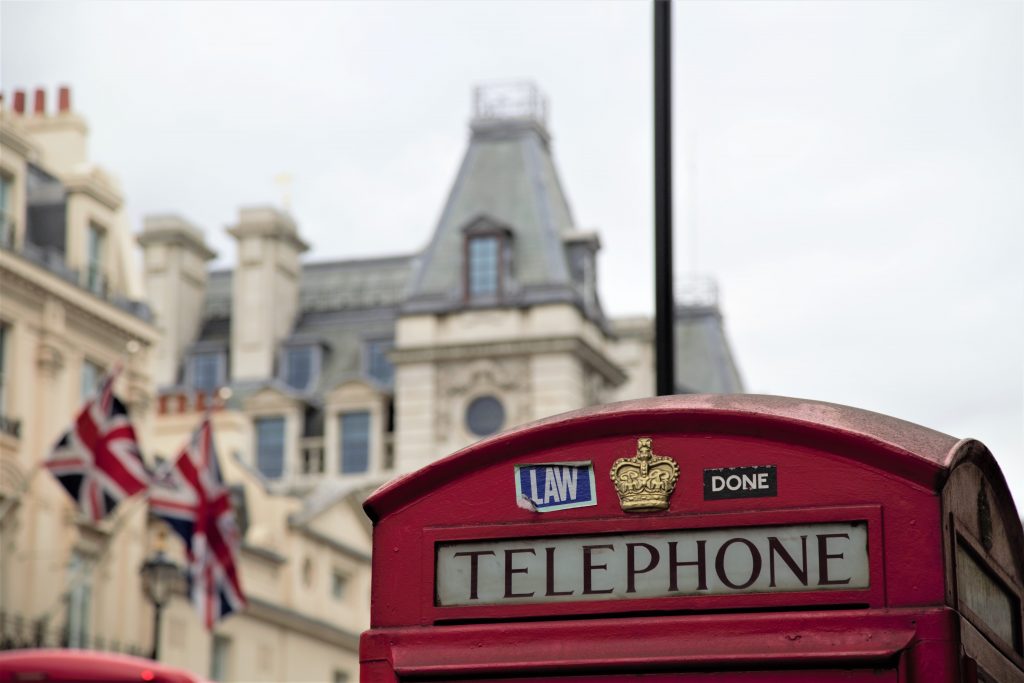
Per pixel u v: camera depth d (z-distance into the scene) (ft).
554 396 280.31
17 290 164.96
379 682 21.97
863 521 20.59
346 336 336.08
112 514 175.32
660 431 21.56
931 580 20.30
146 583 161.58
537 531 21.76
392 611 22.25
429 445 284.00
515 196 295.69
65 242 177.37
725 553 20.99
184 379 335.47
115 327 180.24
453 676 21.72
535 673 21.39
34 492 165.07
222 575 151.02
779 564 20.80
